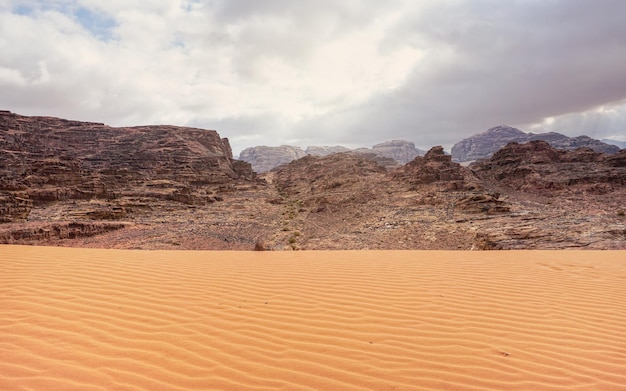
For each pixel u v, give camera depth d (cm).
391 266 1050
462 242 4222
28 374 453
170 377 454
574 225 3700
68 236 4012
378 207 6538
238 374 462
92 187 6344
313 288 804
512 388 440
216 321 617
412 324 614
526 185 7619
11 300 692
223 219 6106
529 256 1315
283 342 547
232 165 11988
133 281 834
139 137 11412
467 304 711
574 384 449
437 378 459
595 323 627
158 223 5375
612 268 1068
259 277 897
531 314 663
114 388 429
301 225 5872
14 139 9162
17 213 4047
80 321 607
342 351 522
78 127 11344
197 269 979
